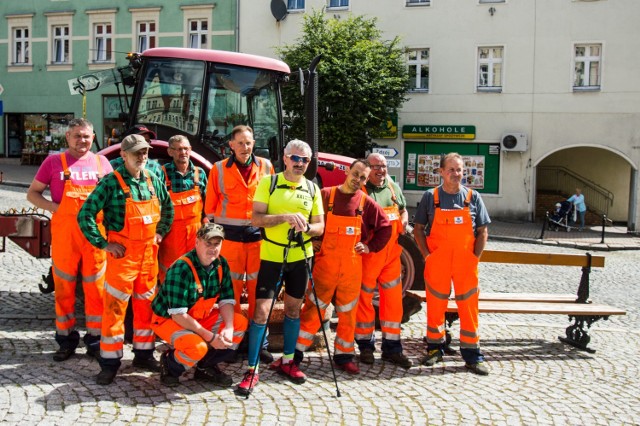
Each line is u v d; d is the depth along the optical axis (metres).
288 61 22.36
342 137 22.11
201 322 5.38
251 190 5.90
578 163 26.78
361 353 6.26
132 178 5.35
